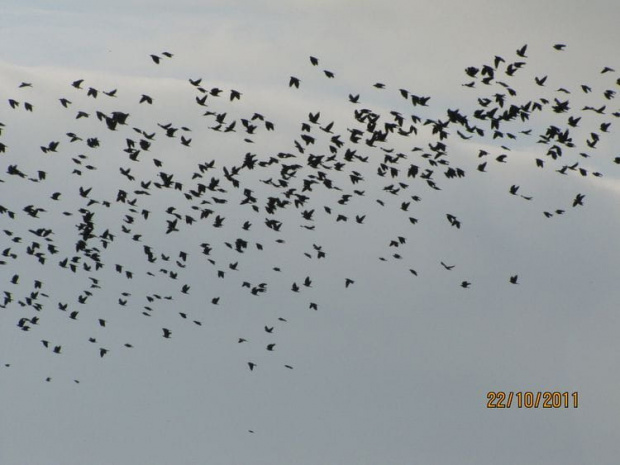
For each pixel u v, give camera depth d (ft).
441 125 89.81
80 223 101.30
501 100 87.20
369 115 92.12
